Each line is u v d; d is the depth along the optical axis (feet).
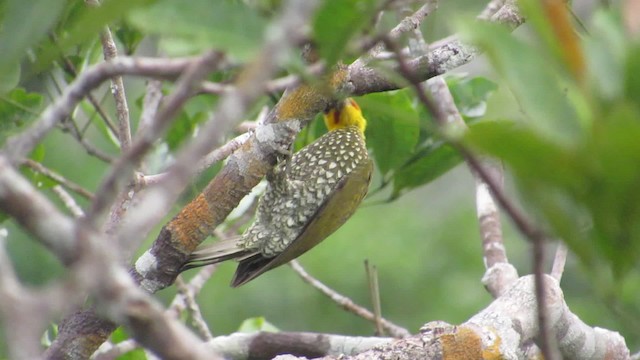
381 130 30.55
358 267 56.44
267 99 29.73
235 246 28.25
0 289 8.85
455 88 31.63
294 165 29.99
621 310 11.32
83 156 50.16
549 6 10.09
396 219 58.65
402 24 21.47
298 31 10.77
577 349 25.27
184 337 10.32
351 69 20.80
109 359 25.91
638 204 10.16
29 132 12.73
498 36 10.39
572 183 10.19
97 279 9.73
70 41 11.45
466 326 21.75
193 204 20.75
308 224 29.48
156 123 10.97
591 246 10.66
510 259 54.85
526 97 10.23
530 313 23.13
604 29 10.51
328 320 55.62
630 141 9.62
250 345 27.63
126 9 11.19
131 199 21.22
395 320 55.67
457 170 64.54
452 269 57.47
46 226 9.77
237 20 11.66
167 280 21.03
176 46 11.66
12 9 12.13
